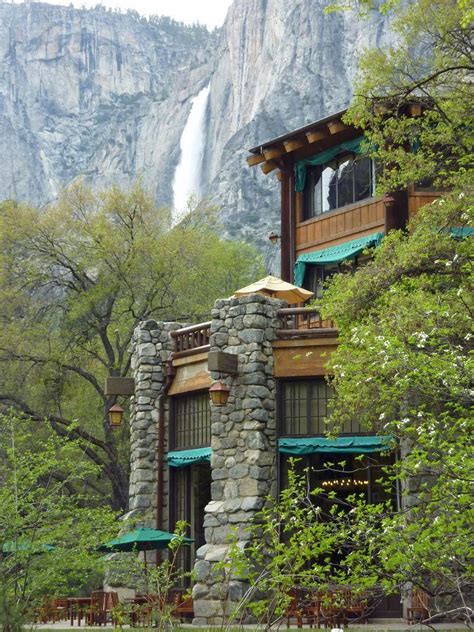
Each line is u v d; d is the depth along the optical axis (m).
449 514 14.16
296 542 15.79
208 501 28.12
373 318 20.69
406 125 24.58
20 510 20.25
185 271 43.34
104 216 42.66
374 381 18.42
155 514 28.72
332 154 33.25
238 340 26.11
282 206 34.75
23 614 17.48
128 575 26.80
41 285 42.16
